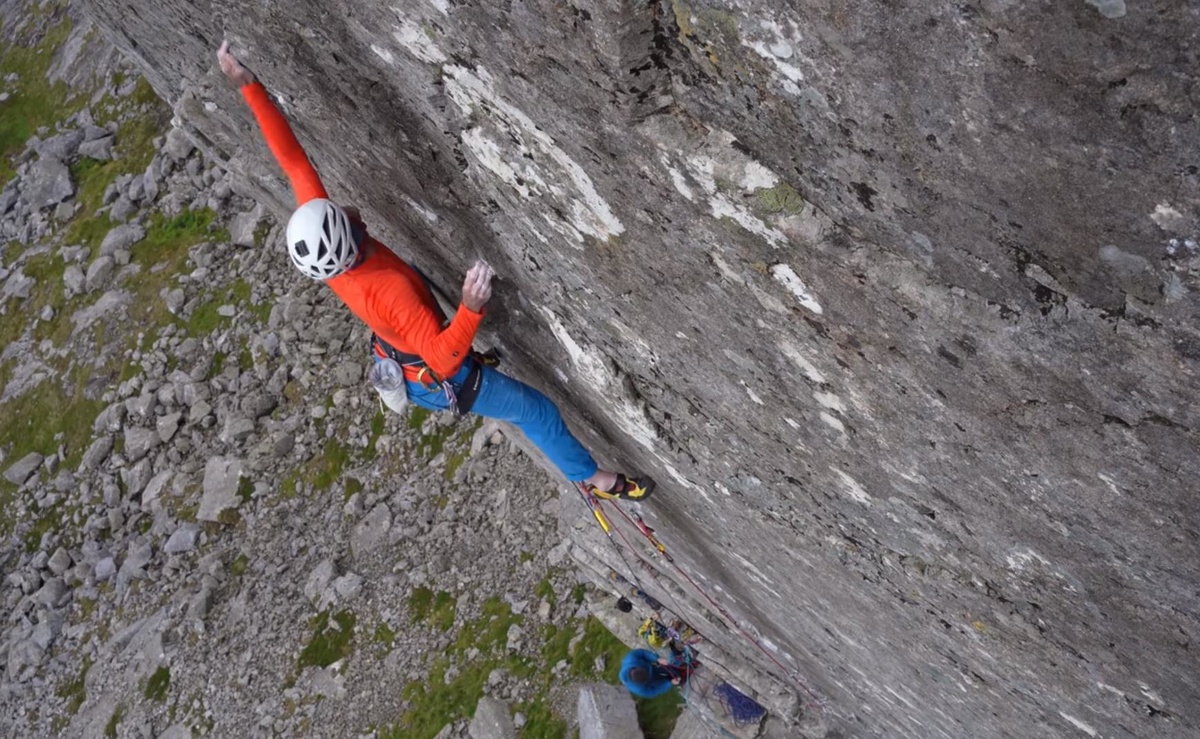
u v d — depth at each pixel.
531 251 5.63
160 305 28.84
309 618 20.95
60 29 39.75
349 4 4.70
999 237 2.80
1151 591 3.71
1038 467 3.51
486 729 16.64
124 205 32.31
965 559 4.61
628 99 3.44
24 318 31.73
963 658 5.64
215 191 30.47
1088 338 2.85
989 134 2.53
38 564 26.34
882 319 3.44
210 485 24.19
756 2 2.71
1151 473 3.12
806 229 3.33
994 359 3.19
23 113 38.38
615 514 10.07
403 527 21.03
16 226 34.38
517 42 3.71
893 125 2.72
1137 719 4.82
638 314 5.06
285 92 6.73
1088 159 2.39
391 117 5.67
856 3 2.48
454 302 8.02
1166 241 2.42
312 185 5.43
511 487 20.12
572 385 7.24
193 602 22.52
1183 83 2.09
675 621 13.42
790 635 8.95
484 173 5.23
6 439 29.39
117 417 27.34
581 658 16.84
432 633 19.05
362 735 18.48
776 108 3.01
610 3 3.04
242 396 25.58
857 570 5.69
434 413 22.28
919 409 3.75
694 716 13.94
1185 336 2.61
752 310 4.08
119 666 23.14
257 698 20.48
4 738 23.94
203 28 8.56
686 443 6.14
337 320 25.52
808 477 5.14
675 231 4.02
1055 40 2.21
